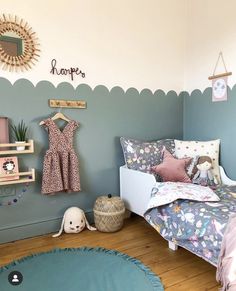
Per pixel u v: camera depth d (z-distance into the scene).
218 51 2.76
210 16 2.81
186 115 3.21
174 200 2.03
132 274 1.83
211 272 1.88
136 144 2.74
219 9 2.71
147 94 2.96
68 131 2.47
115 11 2.67
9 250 2.18
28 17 2.28
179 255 2.10
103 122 2.73
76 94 2.56
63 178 2.42
